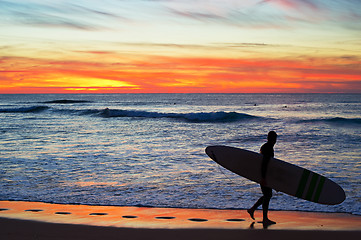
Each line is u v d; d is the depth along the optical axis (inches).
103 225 209.5
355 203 268.5
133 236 188.2
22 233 194.2
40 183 343.6
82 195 297.3
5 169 415.5
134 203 271.7
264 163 225.9
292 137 743.7
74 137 762.2
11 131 894.4
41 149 582.9
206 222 217.2
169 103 3169.3
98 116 1466.5
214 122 1173.1
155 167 426.9
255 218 228.5
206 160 474.9
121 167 427.8
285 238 185.0
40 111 1747.0
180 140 706.2
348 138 715.4
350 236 188.4
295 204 267.1
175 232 194.9
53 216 232.1
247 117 1248.8
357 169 406.9
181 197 291.3
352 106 2192.4
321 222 218.4
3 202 275.3
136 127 1007.6
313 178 230.8
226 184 339.0
